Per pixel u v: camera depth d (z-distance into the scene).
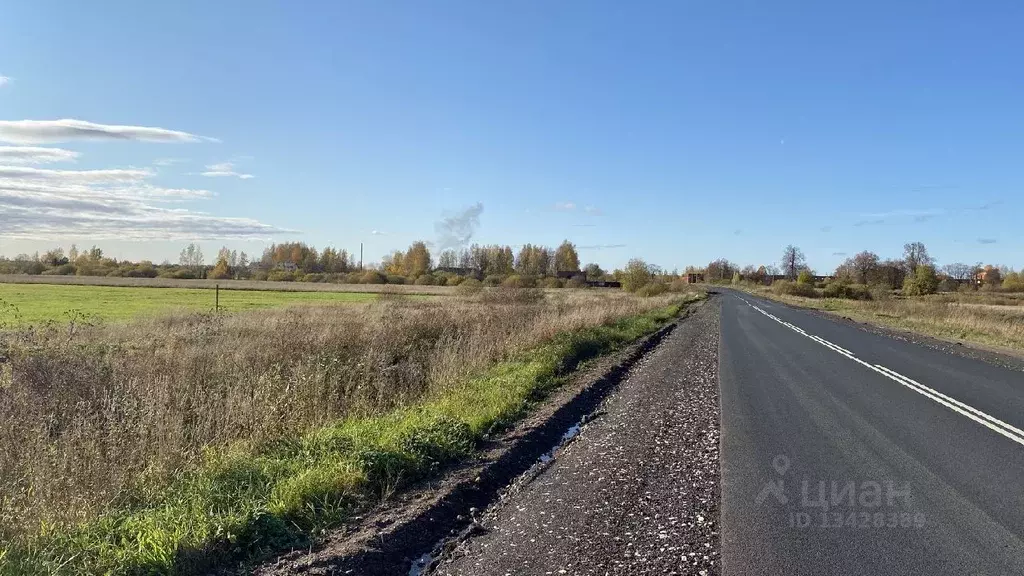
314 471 6.15
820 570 4.21
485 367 13.54
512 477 6.98
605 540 4.82
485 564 4.54
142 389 8.83
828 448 7.45
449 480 6.54
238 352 12.20
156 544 4.57
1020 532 4.89
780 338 23.11
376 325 17.38
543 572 4.31
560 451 7.92
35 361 9.66
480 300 34.75
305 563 4.54
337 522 5.39
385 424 8.46
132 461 6.56
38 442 6.41
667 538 4.80
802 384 12.41
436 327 18.22
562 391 11.89
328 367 11.44
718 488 5.97
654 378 13.63
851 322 33.53
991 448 7.44
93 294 49.56
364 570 4.55
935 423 8.82
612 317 26.36
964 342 22.84
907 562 4.34
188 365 11.00
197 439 7.64
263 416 8.20
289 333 14.83
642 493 5.90
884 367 15.06
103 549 4.55
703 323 31.28
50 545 4.66
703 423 8.90
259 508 5.24
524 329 18.53
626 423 9.17
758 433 8.23
